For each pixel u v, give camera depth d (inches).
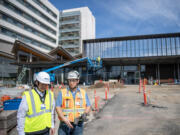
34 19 1907.0
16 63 1093.8
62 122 101.7
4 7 1414.9
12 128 199.5
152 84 1184.8
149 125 203.3
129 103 368.8
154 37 1273.4
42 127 86.8
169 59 1081.4
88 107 104.5
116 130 190.9
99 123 221.3
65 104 99.0
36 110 86.3
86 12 2928.2
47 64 1123.9
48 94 95.8
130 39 1323.8
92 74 1248.8
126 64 1291.8
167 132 176.6
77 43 2637.8
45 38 2155.5
